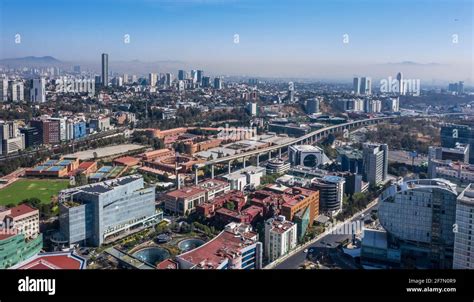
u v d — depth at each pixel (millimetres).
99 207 176250
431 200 156500
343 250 173875
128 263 146250
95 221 177625
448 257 155000
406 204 160500
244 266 148250
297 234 183875
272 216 197125
